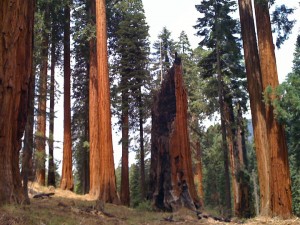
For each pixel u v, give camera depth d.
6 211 7.98
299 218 13.23
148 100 27.53
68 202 15.58
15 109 9.34
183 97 19.97
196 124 32.16
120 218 12.36
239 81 25.67
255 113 16.12
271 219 13.63
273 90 14.00
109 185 18.52
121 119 28.17
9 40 9.23
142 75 28.03
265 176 15.41
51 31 25.14
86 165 31.08
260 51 15.02
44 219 8.41
